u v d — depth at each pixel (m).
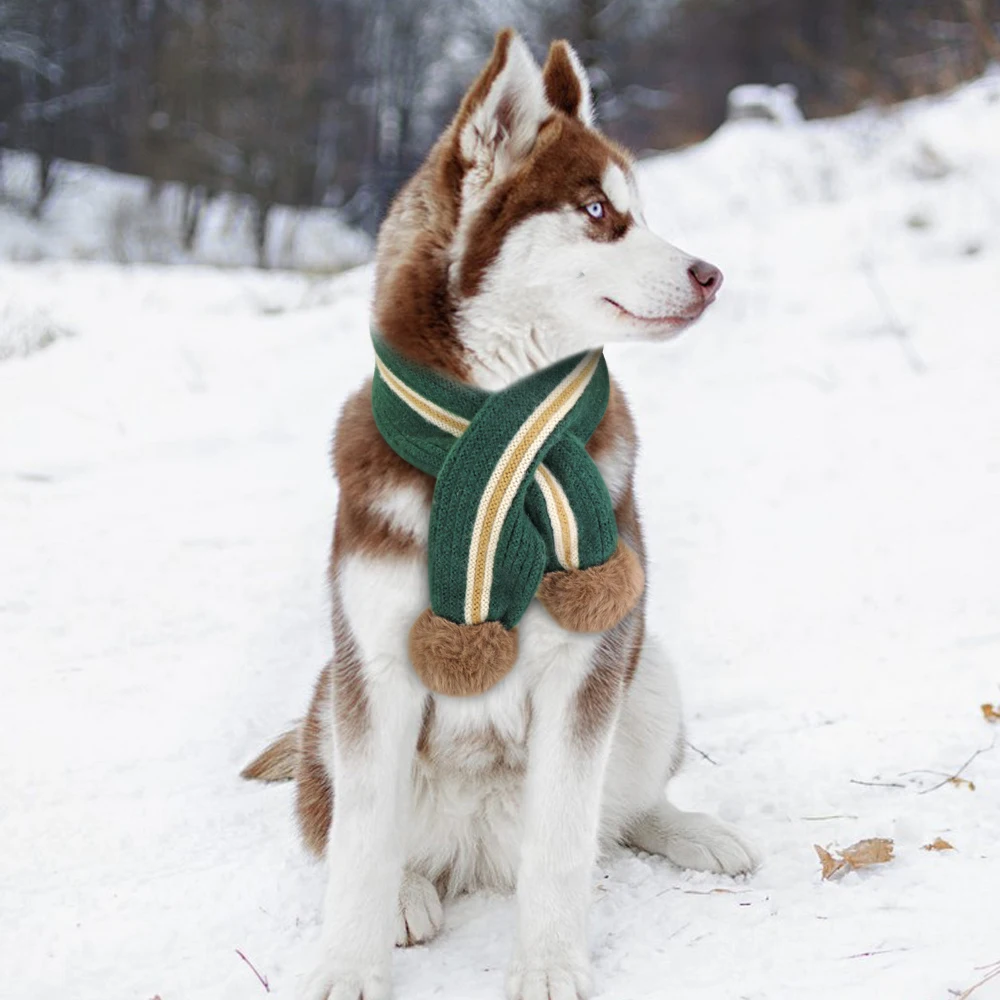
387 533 2.66
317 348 9.06
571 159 2.78
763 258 10.27
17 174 30.27
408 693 2.68
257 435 7.40
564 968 2.46
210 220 30.58
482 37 28.48
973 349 7.70
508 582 2.60
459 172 2.75
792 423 7.05
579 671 2.69
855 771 3.48
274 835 3.33
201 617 5.02
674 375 8.15
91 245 25.78
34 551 5.62
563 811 2.63
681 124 28.66
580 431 2.73
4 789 3.62
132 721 4.12
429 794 2.95
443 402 2.68
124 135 33.75
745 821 3.28
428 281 2.74
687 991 2.39
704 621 4.83
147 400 7.91
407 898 2.84
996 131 11.95
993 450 6.25
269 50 30.70
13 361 8.67
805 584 5.09
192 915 2.91
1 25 31.16
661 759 3.20
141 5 33.16
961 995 2.21
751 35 32.41
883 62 20.48
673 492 6.29
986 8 15.78
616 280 2.74
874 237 10.24
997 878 2.72
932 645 4.37
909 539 5.41
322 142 35.72
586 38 22.55
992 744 3.50
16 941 2.82
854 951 2.47
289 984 2.59
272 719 4.16
